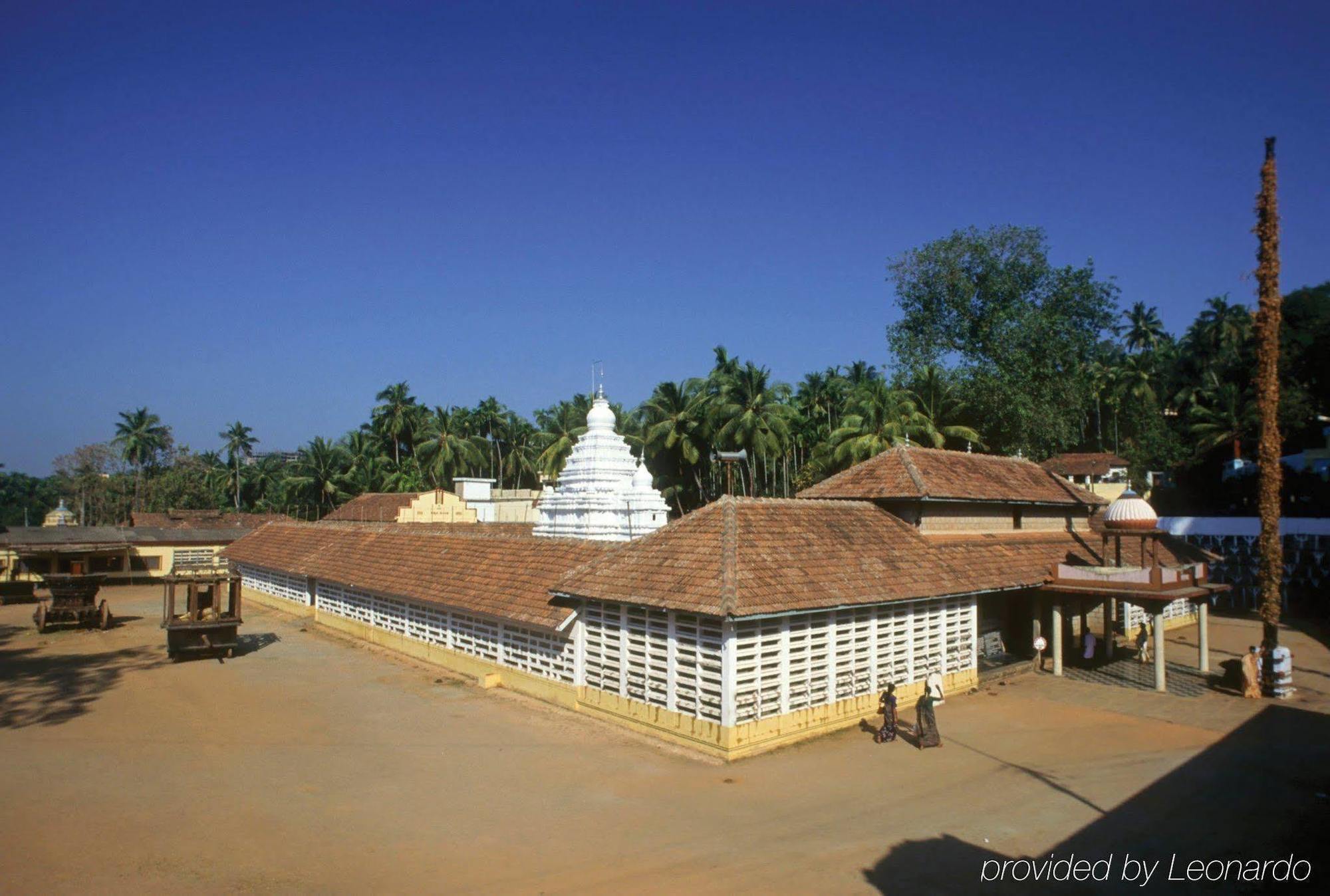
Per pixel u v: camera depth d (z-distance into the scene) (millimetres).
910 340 51406
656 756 16312
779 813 13297
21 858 11633
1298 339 53500
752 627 16531
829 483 26031
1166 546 30250
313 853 11812
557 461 71750
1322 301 54594
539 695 21078
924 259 50469
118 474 86312
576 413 77500
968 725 18453
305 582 36062
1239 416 57781
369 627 29984
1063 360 48844
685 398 67000
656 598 17438
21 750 16906
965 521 25281
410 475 85438
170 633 26047
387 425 91438
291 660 26641
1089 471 61906
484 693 21797
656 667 17828
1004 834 12414
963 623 21859
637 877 10992
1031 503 27250
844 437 50094
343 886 10773
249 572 43188
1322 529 35750
